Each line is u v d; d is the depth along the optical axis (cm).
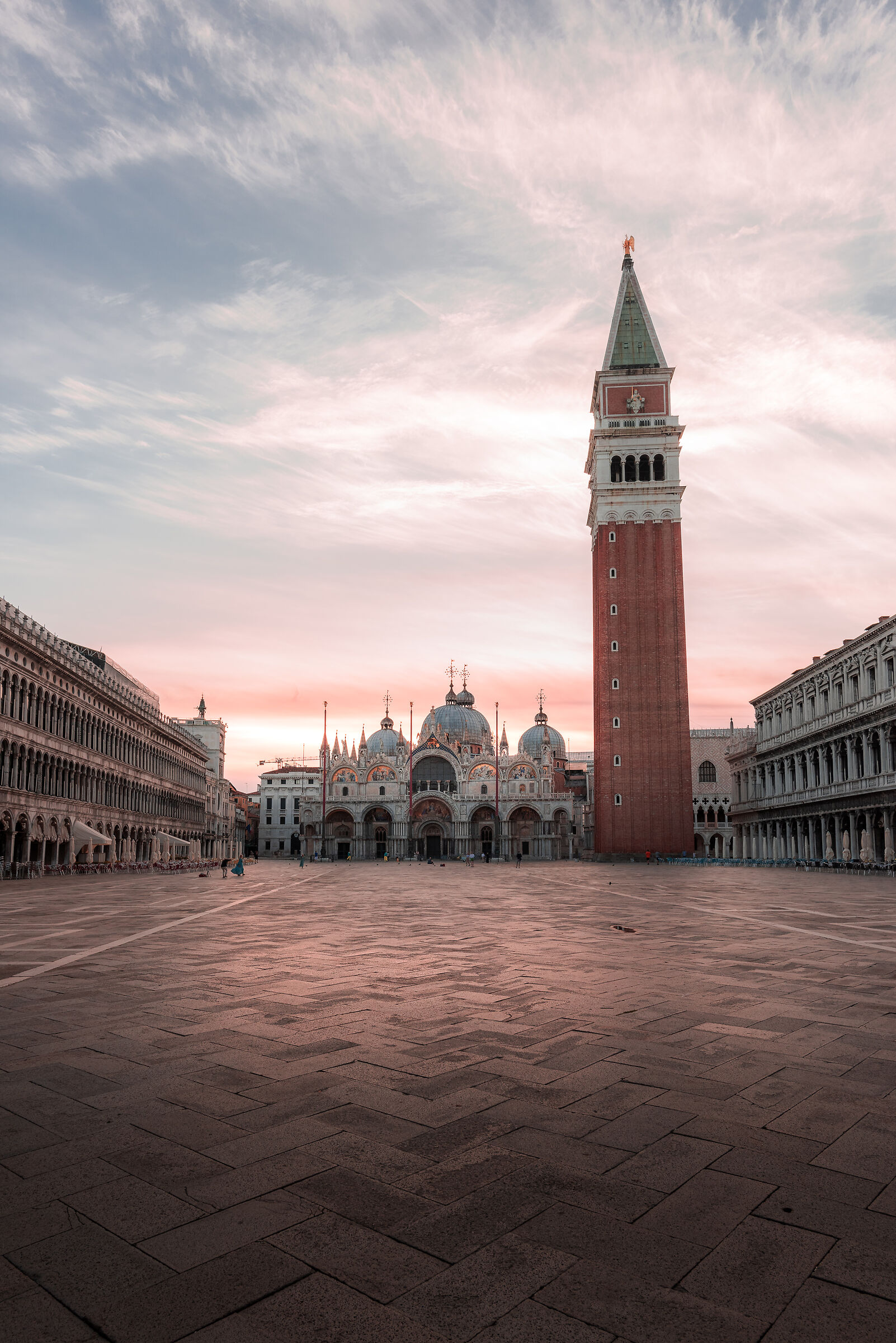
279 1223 645
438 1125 843
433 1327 519
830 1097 930
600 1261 593
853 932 2511
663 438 12388
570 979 1653
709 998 1468
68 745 7850
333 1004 1415
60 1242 619
